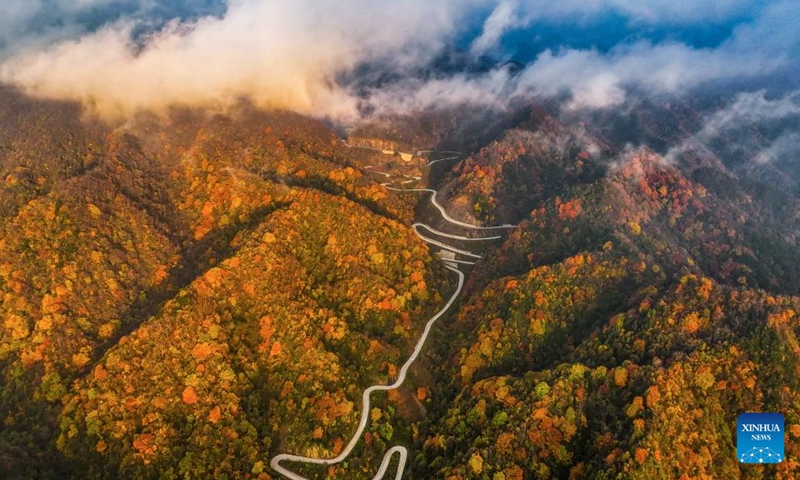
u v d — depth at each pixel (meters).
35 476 151.62
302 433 176.50
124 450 160.38
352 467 170.62
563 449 161.50
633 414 159.25
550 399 171.88
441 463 168.50
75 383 172.25
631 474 144.25
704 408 159.62
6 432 162.25
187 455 161.75
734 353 169.12
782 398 157.88
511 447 163.62
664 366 171.38
